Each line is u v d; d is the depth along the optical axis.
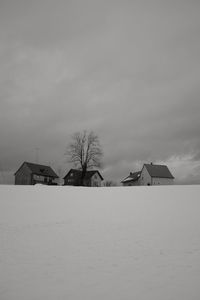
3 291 7.19
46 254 10.09
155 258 9.59
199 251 10.27
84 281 7.79
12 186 35.44
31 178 86.38
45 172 91.94
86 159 67.38
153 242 11.52
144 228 14.02
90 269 8.66
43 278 8.00
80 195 27.97
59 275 8.20
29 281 7.79
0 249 10.65
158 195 26.73
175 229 13.72
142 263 9.12
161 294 7.00
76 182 71.44
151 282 7.69
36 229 13.86
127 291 7.17
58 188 35.22
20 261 9.36
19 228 14.05
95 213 18.27
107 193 29.91
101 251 10.41
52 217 16.92
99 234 12.89
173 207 20.08
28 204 21.72
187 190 29.66
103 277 8.05
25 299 6.79
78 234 12.91
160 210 19.06
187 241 11.60
